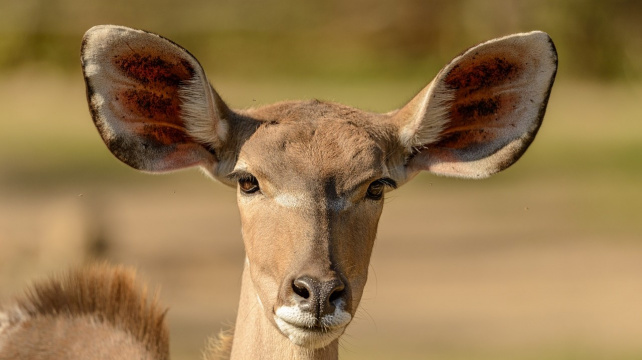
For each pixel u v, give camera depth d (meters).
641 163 65.25
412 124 14.25
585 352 29.42
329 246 12.74
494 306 35.28
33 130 73.25
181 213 51.81
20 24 84.94
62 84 84.69
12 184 56.59
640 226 48.91
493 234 48.06
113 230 41.00
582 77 84.00
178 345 28.56
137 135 13.74
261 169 13.27
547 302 35.72
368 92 87.75
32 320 16.58
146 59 13.44
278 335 13.47
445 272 40.53
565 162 66.38
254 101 16.05
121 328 16.20
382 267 41.56
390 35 98.50
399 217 53.41
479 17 82.94
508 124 14.23
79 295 16.73
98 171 62.50
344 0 98.38
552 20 80.50
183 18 89.44
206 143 13.95
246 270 13.96
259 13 94.56
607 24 82.94
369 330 31.84
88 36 13.16
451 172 14.52
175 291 35.94
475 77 14.09
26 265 36.75
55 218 39.75
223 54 95.00
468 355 28.80
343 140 13.46
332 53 98.88
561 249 44.53
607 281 38.91
